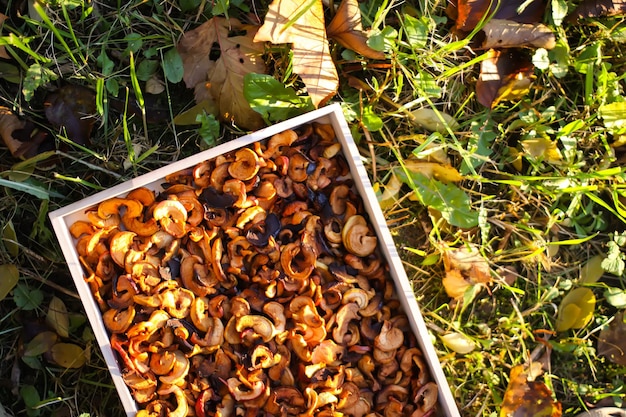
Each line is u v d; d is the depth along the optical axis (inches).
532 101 50.4
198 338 42.7
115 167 47.7
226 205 43.1
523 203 50.4
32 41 47.3
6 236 47.0
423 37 48.1
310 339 43.3
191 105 48.6
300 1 44.9
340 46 48.5
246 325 42.8
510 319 50.0
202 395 42.7
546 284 50.7
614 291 50.2
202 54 47.6
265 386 43.0
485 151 49.4
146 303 42.2
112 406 47.9
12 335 47.6
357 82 48.5
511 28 48.4
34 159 46.4
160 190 43.5
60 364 47.1
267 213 44.0
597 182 50.8
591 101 49.8
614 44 50.9
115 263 42.8
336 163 44.7
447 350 49.5
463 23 48.3
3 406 46.9
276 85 46.6
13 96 47.3
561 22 50.1
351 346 44.1
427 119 49.3
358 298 44.0
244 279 43.6
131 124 48.2
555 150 49.4
